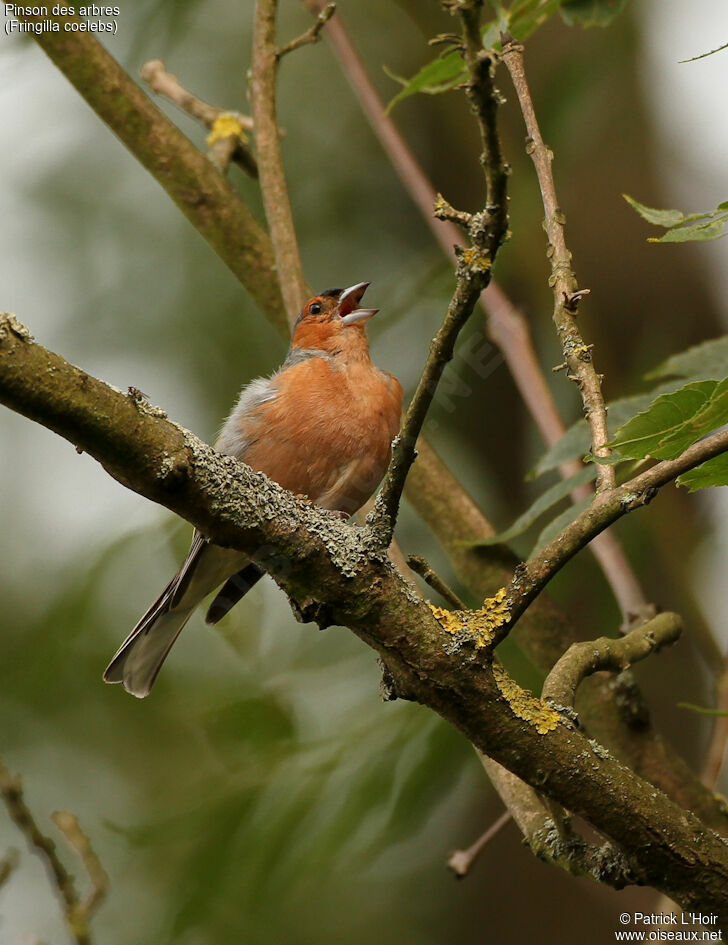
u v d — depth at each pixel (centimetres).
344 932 1035
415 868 1084
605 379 1020
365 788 854
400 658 466
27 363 420
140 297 1225
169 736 1013
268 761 900
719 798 688
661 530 943
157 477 448
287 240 798
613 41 1034
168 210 1247
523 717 462
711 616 958
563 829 498
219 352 1196
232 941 956
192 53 1251
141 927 974
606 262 1074
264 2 820
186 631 1016
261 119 820
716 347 707
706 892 466
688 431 420
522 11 682
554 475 1052
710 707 963
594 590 927
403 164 874
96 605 1028
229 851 861
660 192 1095
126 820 1004
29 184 1252
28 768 1031
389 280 1164
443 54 657
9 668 1050
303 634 996
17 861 475
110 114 853
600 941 1037
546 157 543
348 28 1250
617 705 704
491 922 1059
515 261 990
